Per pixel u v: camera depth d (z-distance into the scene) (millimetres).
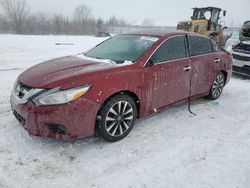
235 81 7941
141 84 3869
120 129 3777
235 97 6184
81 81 3336
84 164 3250
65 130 3295
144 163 3322
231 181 3055
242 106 5535
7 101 5133
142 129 4211
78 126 3334
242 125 4562
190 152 3611
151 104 4152
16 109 3494
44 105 3205
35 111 3221
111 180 2992
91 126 3441
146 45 4305
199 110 5164
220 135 4145
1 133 3820
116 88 3553
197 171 3209
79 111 3287
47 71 3688
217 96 5863
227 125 4527
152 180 3018
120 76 3635
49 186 2855
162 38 4441
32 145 3559
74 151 3502
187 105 5398
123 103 3736
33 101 3254
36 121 3252
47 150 3477
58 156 3369
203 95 5414
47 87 3266
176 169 3230
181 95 4715
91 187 2875
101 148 3605
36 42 15773
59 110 3197
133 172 3143
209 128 4379
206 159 3461
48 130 3273
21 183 2871
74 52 12438
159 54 4258
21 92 3475
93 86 3377
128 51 4301
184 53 4727
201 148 3725
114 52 4434
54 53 11734
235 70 8312
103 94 3432
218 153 3615
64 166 3189
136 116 4012
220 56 5602
